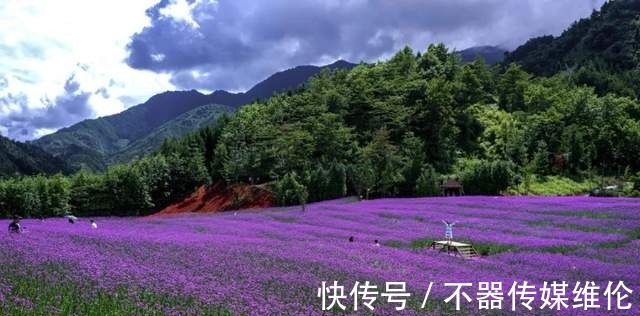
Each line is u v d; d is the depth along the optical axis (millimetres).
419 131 99375
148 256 21531
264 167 90250
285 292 16734
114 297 13898
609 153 94625
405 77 126000
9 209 76500
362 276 20703
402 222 47000
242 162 89938
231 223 48062
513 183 79250
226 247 26281
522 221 47156
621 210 51469
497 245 35156
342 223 46812
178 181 94688
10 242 21766
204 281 17125
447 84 107438
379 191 79125
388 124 100750
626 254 31625
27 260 17766
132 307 13094
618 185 82188
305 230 41625
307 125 95375
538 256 30406
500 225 44562
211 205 85562
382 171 79375
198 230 41250
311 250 27609
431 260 27812
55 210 80500
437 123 98125
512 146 93562
